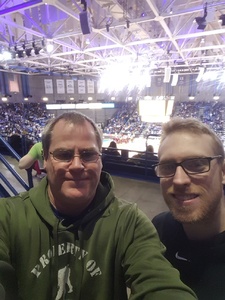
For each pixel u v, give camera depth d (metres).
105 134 24.56
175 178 0.94
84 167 0.95
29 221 0.95
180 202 0.96
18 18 8.84
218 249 0.94
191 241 1.03
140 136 23.41
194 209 0.94
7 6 6.96
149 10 7.66
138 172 5.95
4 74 22.06
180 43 12.50
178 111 26.27
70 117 1.00
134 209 1.06
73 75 25.47
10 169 3.18
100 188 1.05
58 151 0.95
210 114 25.28
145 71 19.56
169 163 0.98
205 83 25.58
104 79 20.86
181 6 7.53
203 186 0.93
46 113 25.34
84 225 0.94
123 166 6.16
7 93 22.39
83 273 0.90
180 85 26.66
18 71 21.41
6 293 0.78
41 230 0.93
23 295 0.87
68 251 0.91
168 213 1.30
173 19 8.86
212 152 0.95
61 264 0.90
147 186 5.17
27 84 24.05
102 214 0.99
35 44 10.06
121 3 6.99
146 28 9.95
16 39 11.06
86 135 0.97
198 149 0.93
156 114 9.57
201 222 0.95
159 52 14.02
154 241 0.96
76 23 9.38
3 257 0.85
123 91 28.95
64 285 0.89
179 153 0.94
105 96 28.94
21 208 0.99
